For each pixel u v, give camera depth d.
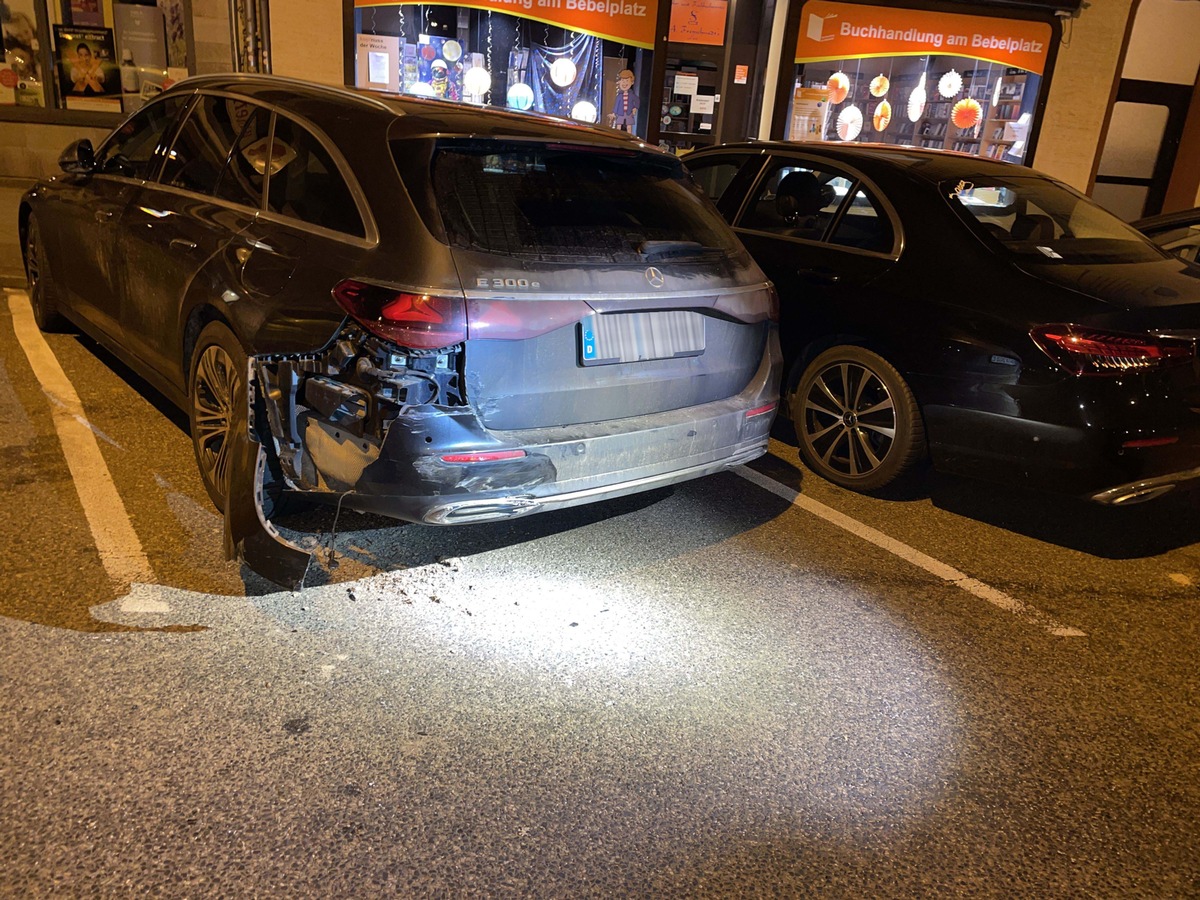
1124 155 12.15
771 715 2.95
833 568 3.97
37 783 2.35
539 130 3.50
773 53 10.68
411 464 2.96
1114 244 4.73
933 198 4.63
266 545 3.07
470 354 2.97
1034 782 2.75
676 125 10.94
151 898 2.06
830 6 10.48
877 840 2.47
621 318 3.33
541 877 2.24
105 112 10.31
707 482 4.81
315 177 3.40
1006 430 4.11
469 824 2.38
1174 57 11.77
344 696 2.82
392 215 3.08
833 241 4.93
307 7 9.47
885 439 4.67
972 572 4.05
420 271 2.94
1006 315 4.11
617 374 3.36
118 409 4.82
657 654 3.22
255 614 3.18
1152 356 3.81
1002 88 11.04
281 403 3.17
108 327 4.78
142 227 4.23
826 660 3.29
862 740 2.87
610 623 3.39
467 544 3.87
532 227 3.22
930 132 11.19
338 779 2.48
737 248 3.93
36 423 4.55
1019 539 4.43
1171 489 4.00
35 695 2.66
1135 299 4.02
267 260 3.38
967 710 3.07
